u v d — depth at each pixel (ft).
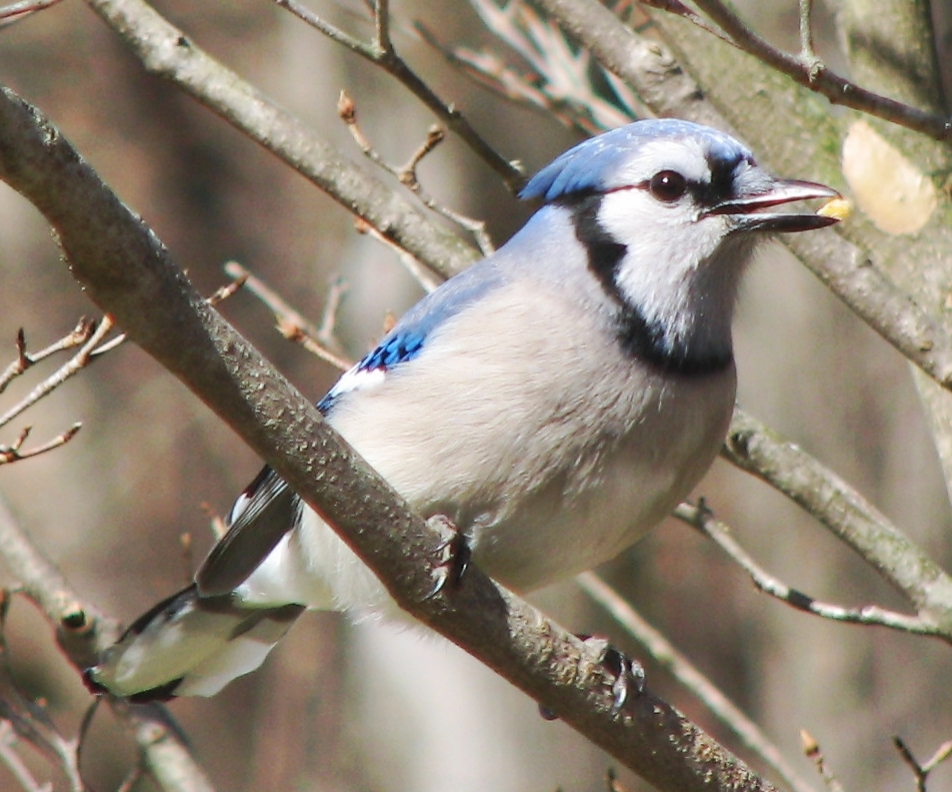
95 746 58.08
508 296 24.67
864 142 27.71
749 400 49.93
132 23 28.99
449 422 23.81
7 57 71.15
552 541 24.48
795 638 51.26
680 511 27.48
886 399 49.03
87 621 29.96
